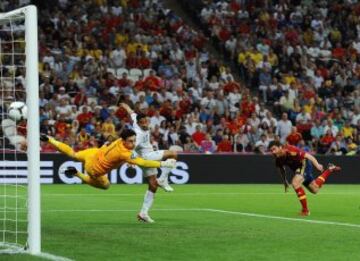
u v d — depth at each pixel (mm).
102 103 73312
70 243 27688
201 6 95500
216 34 91062
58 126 69125
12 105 30641
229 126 75250
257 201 51875
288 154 41844
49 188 62469
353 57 92875
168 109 75125
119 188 63656
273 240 29031
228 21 92562
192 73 83000
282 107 82250
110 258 24016
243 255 24984
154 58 83125
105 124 69438
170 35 88000
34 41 25094
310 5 96938
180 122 73500
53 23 82812
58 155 67312
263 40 90438
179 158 70812
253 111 77625
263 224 35562
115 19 85562
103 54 81875
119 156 32562
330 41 94750
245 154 72562
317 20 95500
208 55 87812
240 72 87812
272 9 95125
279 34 92250
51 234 30672
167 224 35281
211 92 78688
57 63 78125
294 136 74375
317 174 74250
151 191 36250
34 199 24875
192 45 88125
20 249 25719
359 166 75375
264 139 74812
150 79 78875
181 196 56000
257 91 85938
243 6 95188
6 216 37844
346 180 75125
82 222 36031
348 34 95938
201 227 33906
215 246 27094
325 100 84000
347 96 85312
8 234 30516
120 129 71125
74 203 48125
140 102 73938
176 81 80062
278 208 46250
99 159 32969
